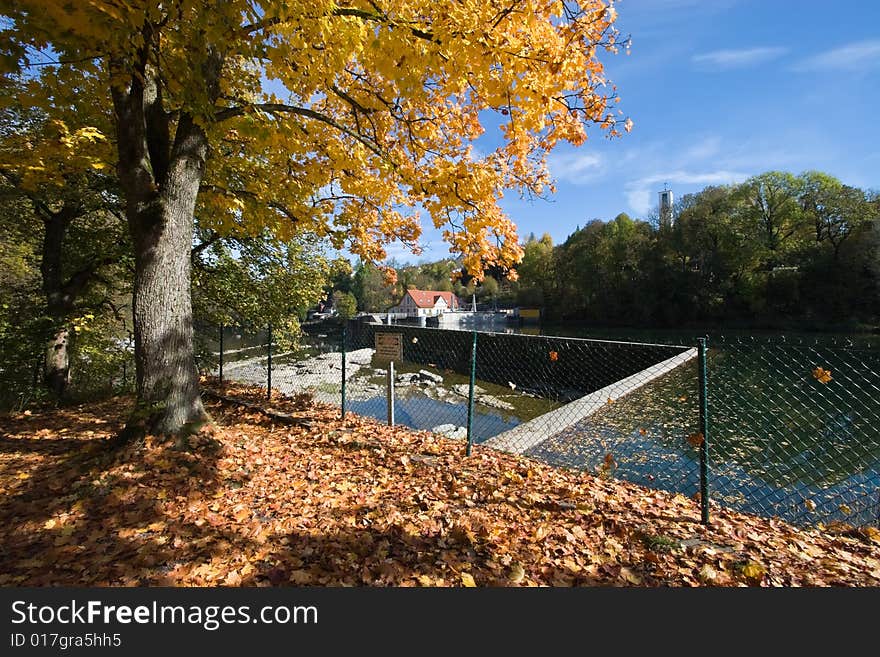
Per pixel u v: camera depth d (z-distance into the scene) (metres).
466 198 4.66
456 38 3.33
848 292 35.50
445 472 4.11
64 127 4.98
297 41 3.42
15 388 7.70
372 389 18.50
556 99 3.70
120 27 2.68
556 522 3.10
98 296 10.12
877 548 2.85
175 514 3.13
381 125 5.66
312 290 10.53
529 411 13.94
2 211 8.06
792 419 9.18
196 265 9.40
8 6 2.52
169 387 4.26
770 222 42.72
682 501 3.60
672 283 46.19
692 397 10.66
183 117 4.39
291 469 4.13
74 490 3.42
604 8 3.81
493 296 88.19
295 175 6.15
